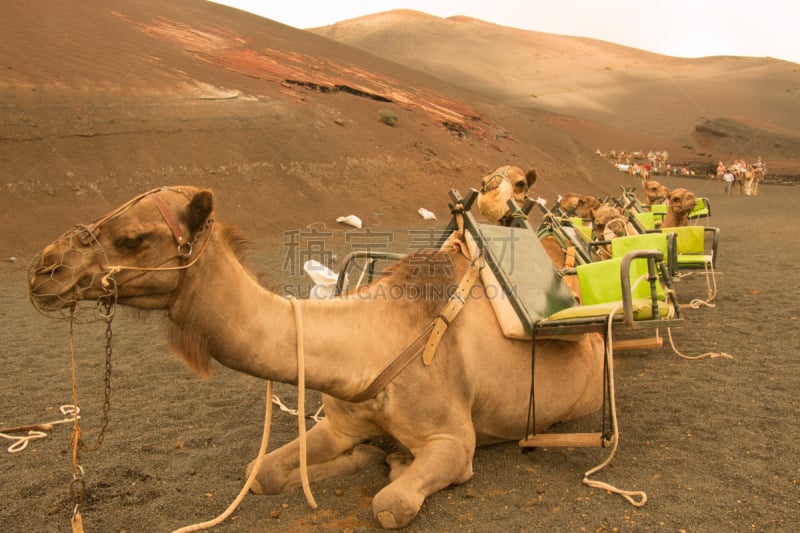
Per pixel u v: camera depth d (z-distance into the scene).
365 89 46.81
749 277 13.21
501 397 4.60
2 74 26.23
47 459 5.11
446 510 4.10
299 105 37.34
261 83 38.94
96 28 37.59
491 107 64.00
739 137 107.19
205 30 49.16
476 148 46.44
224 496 4.45
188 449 5.30
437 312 4.35
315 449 4.52
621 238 6.29
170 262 3.53
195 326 3.65
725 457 4.71
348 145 35.25
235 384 7.12
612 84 140.12
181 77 33.78
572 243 6.38
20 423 5.94
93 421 5.94
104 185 23.19
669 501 4.12
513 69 141.38
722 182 70.44
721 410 5.66
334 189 30.38
